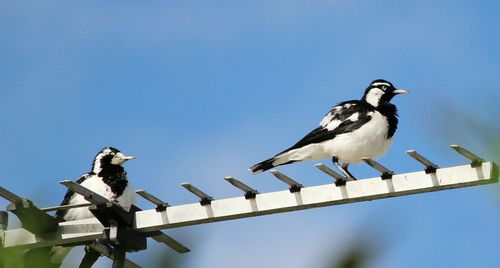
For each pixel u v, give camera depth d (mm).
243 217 11000
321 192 10781
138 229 11297
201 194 10953
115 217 11070
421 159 10250
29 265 4434
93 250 11328
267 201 10867
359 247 3938
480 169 9914
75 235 11086
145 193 11031
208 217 11039
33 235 11008
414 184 10414
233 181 10727
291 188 10828
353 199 10680
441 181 10258
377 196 10602
